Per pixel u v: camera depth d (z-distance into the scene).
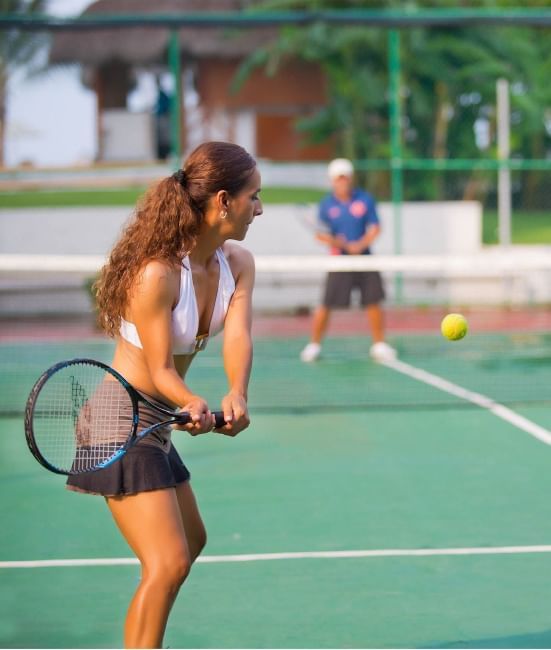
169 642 10.01
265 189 61.97
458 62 63.72
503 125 41.62
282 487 15.93
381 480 16.30
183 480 8.55
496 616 10.57
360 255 28.89
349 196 29.09
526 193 63.12
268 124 69.56
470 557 12.45
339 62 62.78
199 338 8.56
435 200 62.94
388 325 38.47
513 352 31.20
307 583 11.62
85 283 39.41
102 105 60.75
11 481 16.45
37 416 8.15
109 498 8.06
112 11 65.81
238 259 8.80
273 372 27.72
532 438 19.30
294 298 41.12
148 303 7.93
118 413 8.07
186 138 64.31
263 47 65.38
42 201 43.25
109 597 11.27
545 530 13.52
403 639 10.02
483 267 23.62
